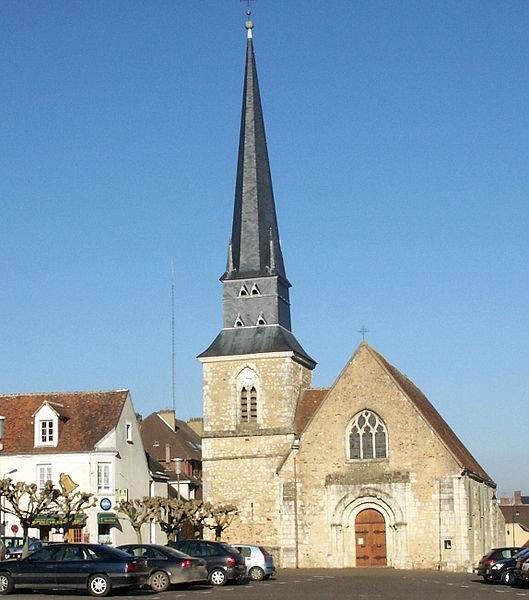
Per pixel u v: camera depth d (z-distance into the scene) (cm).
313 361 8044
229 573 5041
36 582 4122
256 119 8231
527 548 5375
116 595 4266
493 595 4309
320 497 7012
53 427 7212
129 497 7394
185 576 4544
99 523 7031
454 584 5188
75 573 4100
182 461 9788
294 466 7100
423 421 6881
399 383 7069
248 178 8062
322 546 6962
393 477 6869
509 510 13225
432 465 6806
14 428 7331
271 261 7806
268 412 7431
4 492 6072
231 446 7438
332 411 7081
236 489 7356
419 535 6769
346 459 7000
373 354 7069
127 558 4147
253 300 7725
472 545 6869
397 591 4584
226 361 7569
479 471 7719
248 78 8319
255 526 7275
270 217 7994
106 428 7238
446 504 6731
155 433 9994
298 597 4153
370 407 6994
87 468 7106
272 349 7494
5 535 6962
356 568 6806
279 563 7075
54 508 6888
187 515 6950
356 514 6956
